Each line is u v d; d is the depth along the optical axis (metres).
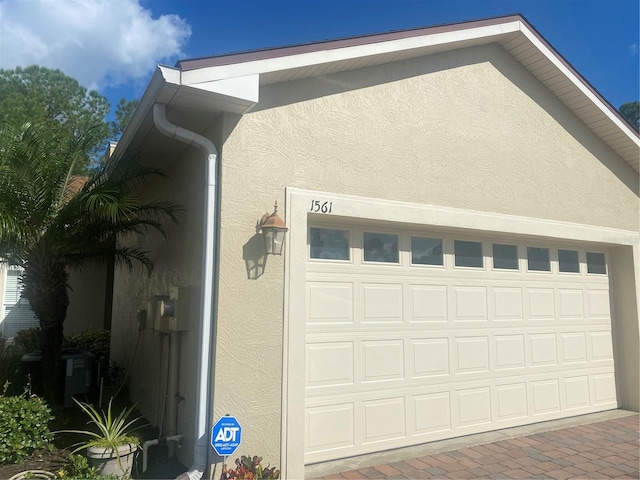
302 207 4.67
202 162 4.80
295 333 4.48
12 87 24.44
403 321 5.50
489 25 6.07
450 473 4.61
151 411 6.07
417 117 5.64
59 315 6.39
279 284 4.46
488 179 6.18
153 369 6.12
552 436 5.92
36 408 4.83
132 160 5.71
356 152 5.11
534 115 6.84
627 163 7.95
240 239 4.31
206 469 4.04
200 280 4.57
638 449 5.45
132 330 7.62
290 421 4.34
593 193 7.36
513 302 6.51
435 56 5.93
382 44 5.06
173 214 5.64
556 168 6.96
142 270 7.25
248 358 4.23
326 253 5.12
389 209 5.24
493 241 6.46
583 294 7.37
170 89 3.88
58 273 6.35
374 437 5.14
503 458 5.07
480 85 6.32
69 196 6.32
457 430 5.75
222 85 3.98
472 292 6.12
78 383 7.03
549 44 6.60
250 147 4.46
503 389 6.23
